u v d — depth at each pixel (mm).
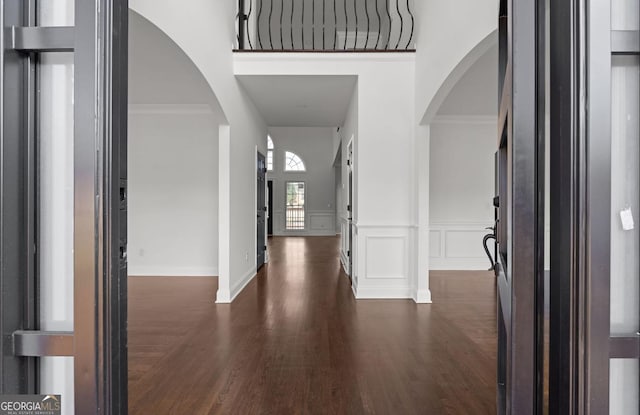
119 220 877
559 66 805
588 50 755
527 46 842
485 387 2115
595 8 754
